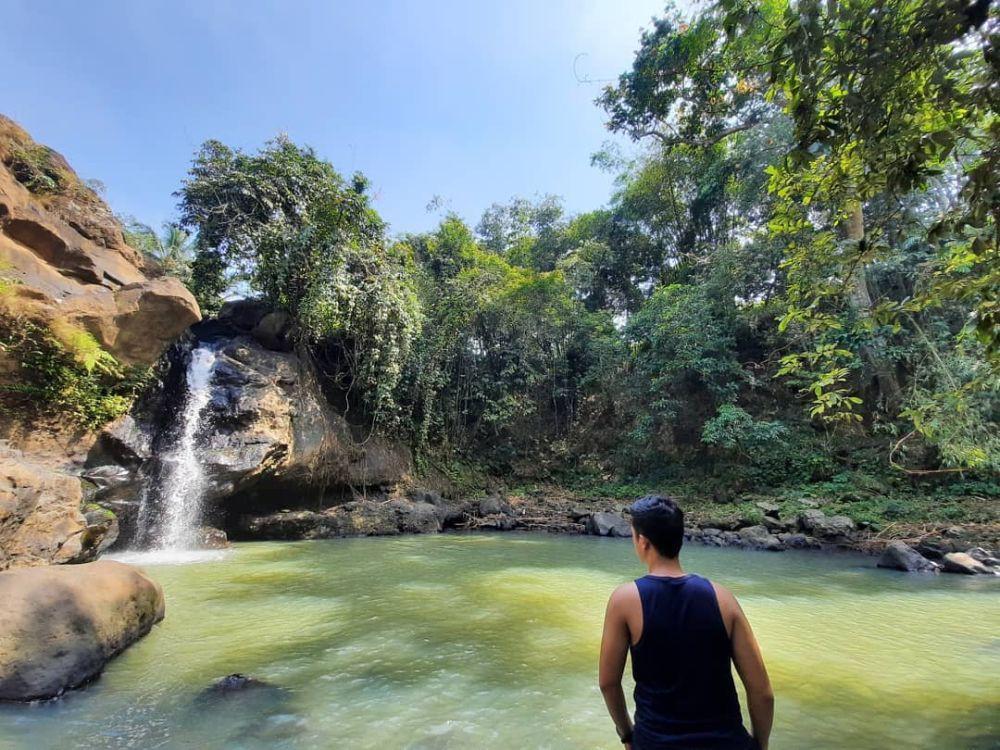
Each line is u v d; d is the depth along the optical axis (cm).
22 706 351
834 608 660
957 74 312
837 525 1184
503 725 337
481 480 1830
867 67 280
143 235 1596
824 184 392
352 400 1582
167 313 1005
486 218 2677
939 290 378
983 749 310
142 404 1078
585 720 345
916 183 312
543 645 496
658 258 2345
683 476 1675
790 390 1702
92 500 913
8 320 816
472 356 1969
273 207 1400
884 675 436
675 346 1593
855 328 485
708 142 1277
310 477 1338
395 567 886
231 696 373
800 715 359
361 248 1465
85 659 394
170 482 1055
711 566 945
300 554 1014
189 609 607
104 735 319
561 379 2125
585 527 1415
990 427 1025
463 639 511
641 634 186
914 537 1112
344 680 408
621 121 1359
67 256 981
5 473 534
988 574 876
